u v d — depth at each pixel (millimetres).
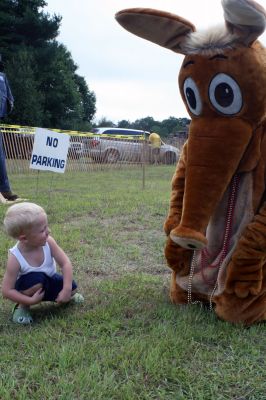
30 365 2475
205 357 2576
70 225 6121
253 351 2645
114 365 2480
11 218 3014
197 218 2682
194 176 2713
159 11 2686
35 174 15367
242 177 2873
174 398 2213
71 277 3248
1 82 7973
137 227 6141
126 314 3174
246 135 2695
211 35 2625
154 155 21875
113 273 4227
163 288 3758
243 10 2389
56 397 2195
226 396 2250
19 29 34062
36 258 3133
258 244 2783
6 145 16062
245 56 2576
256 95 2611
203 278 3119
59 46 37750
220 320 3047
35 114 32062
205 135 2711
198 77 2672
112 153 19578
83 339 2777
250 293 2885
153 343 2693
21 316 3070
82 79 50188
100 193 9430
